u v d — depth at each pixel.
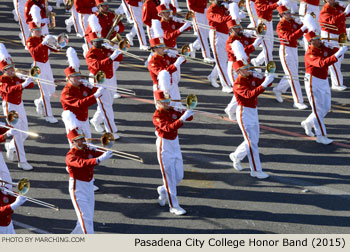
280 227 10.60
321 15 16.06
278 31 14.83
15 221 10.91
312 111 13.79
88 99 11.71
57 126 14.54
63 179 12.31
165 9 15.34
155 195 11.71
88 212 10.05
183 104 15.44
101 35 14.77
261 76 11.88
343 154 13.02
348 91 16.28
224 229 10.59
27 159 13.07
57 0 23.19
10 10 23.16
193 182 12.09
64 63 18.20
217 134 14.01
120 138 13.88
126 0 18.58
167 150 10.84
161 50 13.30
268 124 14.46
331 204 11.24
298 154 13.05
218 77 17.42
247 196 11.57
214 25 15.74
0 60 12.21
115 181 12.16
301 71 17.39
